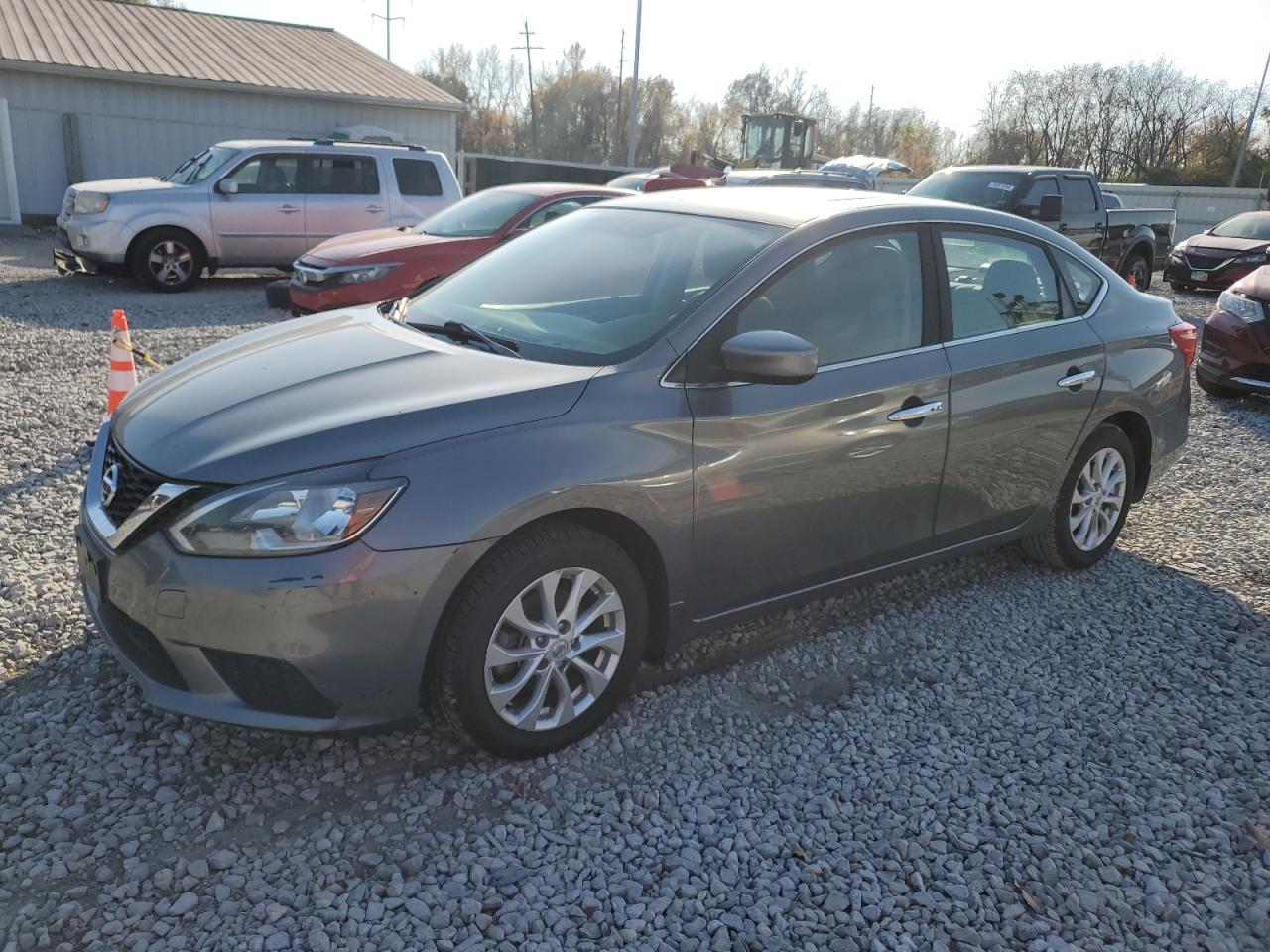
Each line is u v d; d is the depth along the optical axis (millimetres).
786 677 3680
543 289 3707
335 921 2400
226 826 2721
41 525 4551
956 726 3414
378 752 3074
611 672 3148
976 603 4391
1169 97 55438
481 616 2795
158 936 2324
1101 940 2494
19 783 2814
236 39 22516
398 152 13242
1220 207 27141
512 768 3025
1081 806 2994
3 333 8922
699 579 3279
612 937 2398
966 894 2615
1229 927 2562
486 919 2428
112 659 3449
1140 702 3623
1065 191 13852
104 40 20016
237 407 2959
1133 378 4559
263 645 2598
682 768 3092
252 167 12484
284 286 10969
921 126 70188
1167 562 4961
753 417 3250
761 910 2518
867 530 3705
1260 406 8500
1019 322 4168
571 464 2855
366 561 2600
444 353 3275
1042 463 4285
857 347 3590
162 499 2699
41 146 18516
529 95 66062
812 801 2959
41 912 2369
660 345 3168
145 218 11844
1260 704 3641
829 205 3807
